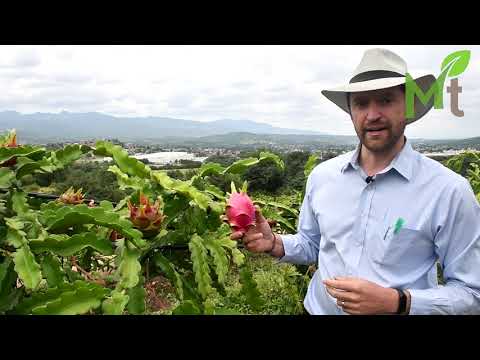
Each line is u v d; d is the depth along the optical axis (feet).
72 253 4.13
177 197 5.06
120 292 3.99
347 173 5.59
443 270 5.16
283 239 6.23
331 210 5.60
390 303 4.66
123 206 5.20
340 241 5.47
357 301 4.63
